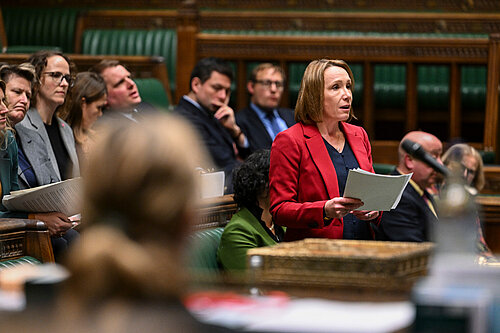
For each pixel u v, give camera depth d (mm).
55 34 15172
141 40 14750
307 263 3248
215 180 7047
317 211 5078
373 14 14023
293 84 14336
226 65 9297
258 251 3352
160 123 2008
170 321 1923
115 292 1918
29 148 6648
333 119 5480
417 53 12203
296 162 5387
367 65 12273
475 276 2785
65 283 1983
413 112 12352
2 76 6363
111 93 8523
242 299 2436
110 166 1959
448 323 2398
